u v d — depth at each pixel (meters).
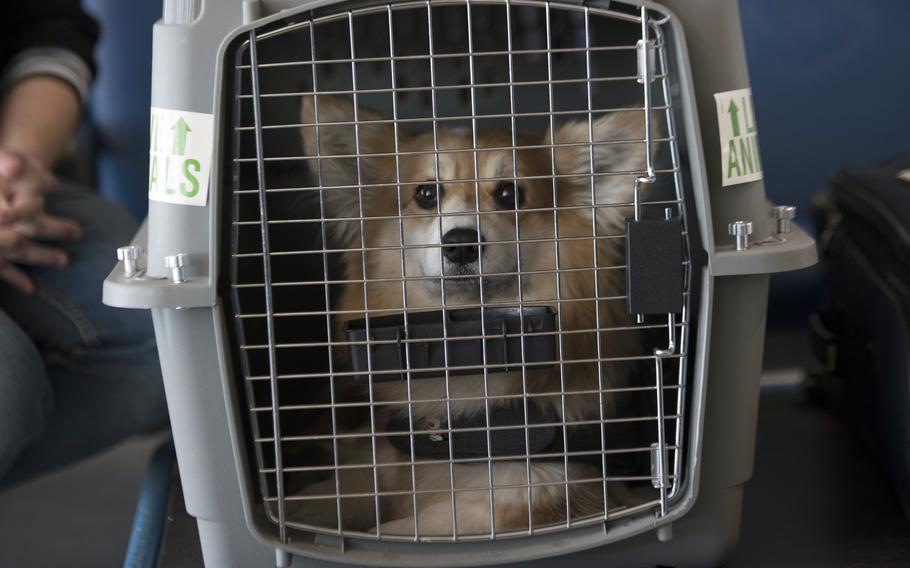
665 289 0.92
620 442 1.13
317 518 1.06
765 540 1.12
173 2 0.92
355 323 1.04
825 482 1.29
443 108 1.22
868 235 1.40
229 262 0.94
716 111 0.93
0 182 1.34
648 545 1.00
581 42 1.13
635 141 0.95
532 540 0.99
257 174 1.01
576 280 1.17
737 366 0.96
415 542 0.98
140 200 2.03
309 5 0.88
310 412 1.17
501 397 0.98
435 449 1.08
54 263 1.40
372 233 1.21
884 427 1.26
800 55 1.98
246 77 0.97
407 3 0.90
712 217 0.95
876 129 2.00
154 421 1.55
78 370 1.42
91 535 1.49
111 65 2.00
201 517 0.98
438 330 0.98
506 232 1.17
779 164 2.01
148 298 0.88
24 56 1.62
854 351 1.39
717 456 0.98
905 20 1.97
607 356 1.14
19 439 1.22
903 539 1.10
